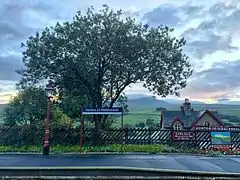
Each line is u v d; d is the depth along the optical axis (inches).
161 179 445.7
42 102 991.0
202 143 849.5
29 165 526.0
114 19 956.0
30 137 855.1
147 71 978.1
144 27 981.2
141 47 941.8
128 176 455.2
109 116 1028.5
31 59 965.8
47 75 977.5
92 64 955.3
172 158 658.8
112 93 1016.2
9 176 451.2
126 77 981.2
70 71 959.0
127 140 884.6
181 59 1005.2
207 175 460.8
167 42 983.0
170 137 875.4
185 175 461.1
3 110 1028.5
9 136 854.5
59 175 459.2
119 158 650.2
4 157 669.3
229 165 556.7
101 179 443.8
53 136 858.1
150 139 885.2
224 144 819.4
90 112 782.5
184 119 1578.5
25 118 1002.1
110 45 942.4
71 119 1002.1
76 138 866.8
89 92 994.1
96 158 650.8
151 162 579.5
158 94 1012.5
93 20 952.3
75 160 610.5
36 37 968.9
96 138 869.8
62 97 1005.2
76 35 937.5
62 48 954.1
